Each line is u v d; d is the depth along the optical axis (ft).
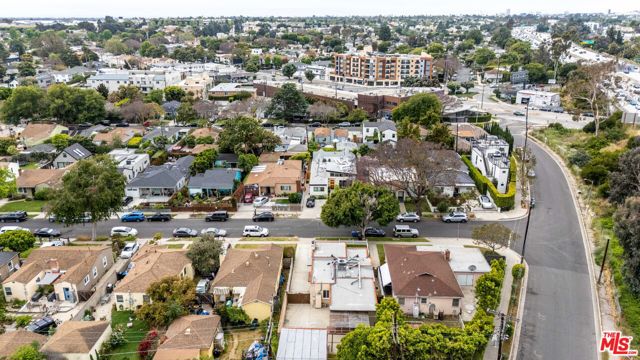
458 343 135.74
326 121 497.87
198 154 344.49
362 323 151.43
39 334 155.94
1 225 255.91
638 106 470.39
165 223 256.73
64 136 403.13
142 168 339.36
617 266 196.95
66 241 233.96
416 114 438.81
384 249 213.66
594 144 366.63
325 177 298.56
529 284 193.88
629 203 182.09
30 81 640.17
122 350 156.04
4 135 446.19
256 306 169.48
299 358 144.05
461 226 249.55
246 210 273.33
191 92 587.27
